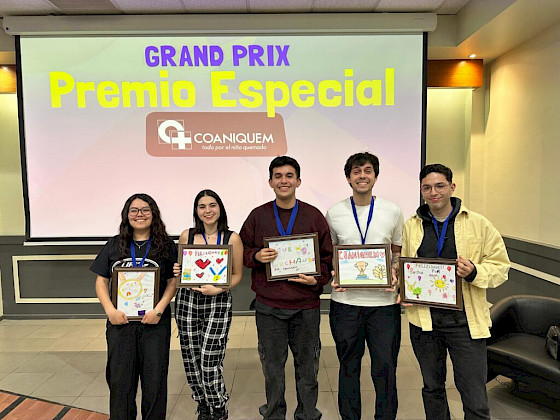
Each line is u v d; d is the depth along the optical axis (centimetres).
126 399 182
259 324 191
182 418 221
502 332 243
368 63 348
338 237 193
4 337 341
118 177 358
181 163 358
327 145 356
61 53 348
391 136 355
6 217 423
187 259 193
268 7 334
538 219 333
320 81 351
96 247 380
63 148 355
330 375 268
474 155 429
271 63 349
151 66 349
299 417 193
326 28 341
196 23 341
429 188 168
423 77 348
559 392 200
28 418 220
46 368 283
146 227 188
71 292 385
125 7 331
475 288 169
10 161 420
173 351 310
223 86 351
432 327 174
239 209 362
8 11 337
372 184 186
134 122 354
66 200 360
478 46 359
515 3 269
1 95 414
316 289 188
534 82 335
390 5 332
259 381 262
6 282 384
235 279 200
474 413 168
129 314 179
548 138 317
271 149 357
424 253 176
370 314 184
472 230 170
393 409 185
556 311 244
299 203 195
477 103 422
